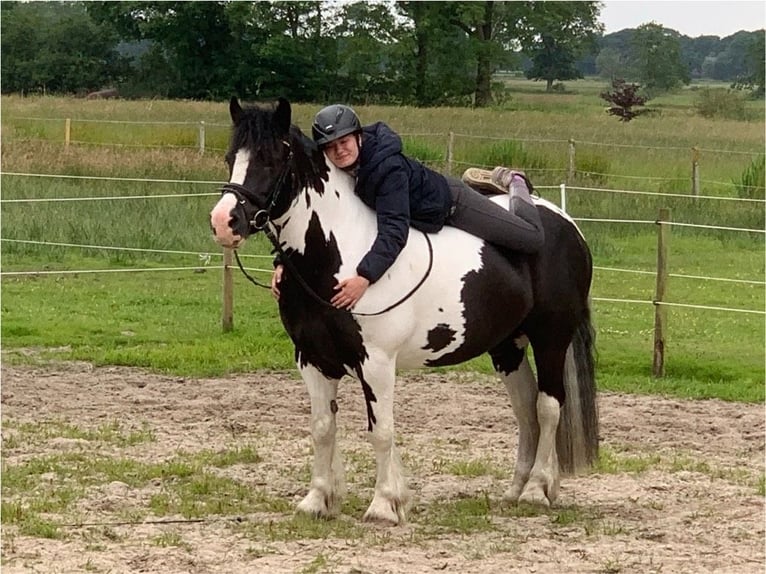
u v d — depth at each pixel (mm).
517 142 26656
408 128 33438
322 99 51469
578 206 20828
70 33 64000
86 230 16500
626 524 6398
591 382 6855
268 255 16266
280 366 10844
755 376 10953
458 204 6270
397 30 51438
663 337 10891
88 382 10078
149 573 5242
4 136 26016
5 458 7539
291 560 5484
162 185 20766
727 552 5859
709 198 21375
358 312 5801
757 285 15812
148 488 6918
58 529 5938
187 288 14375
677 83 80188
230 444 8148
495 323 6324
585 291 6844
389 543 5824
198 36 51969
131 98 53594
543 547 5832
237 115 5582
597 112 51531
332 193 5824
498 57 53594
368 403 5988
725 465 7969
